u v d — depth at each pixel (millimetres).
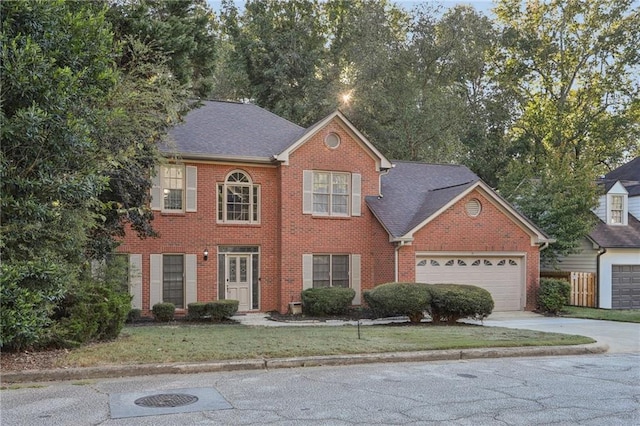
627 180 29469
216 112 20953
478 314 15109
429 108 30734
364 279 19781
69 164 9219
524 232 19953
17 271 7914
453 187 20141
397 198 20703
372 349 9383
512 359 9586
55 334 8773
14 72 7992
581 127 35250
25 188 8453
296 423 5512
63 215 9250
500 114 36156
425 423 5559
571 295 22812
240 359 8398
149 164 14062
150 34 12922
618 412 6066
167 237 17812
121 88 11594
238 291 18766
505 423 5594
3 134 8000
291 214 18906
